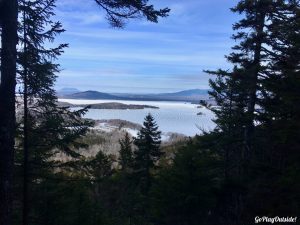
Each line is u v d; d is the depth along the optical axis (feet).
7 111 24.07
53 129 36.78
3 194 23.68
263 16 53.52
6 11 23.97
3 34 24.06
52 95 36.22
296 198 37.35
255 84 51.13
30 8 32.55
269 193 40.19
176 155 63.82
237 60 55.36
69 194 48.85
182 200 57.57
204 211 57.93
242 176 56.24
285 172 39.14
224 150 68.85
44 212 44.73
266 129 49.08
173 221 59.41
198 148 71.61
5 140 23.90
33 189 42.50
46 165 39.68
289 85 39.50
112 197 82.02
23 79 34.06
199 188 57.26
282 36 50.06
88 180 44.62
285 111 40.63
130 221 74.84
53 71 36.17
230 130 64.95
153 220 70.44
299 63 41.34
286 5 51.01
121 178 97.91
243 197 50.55
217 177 64.34
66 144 39.55
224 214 57.31
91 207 53.88
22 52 33.60
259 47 52.65
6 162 23.94
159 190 63.16
